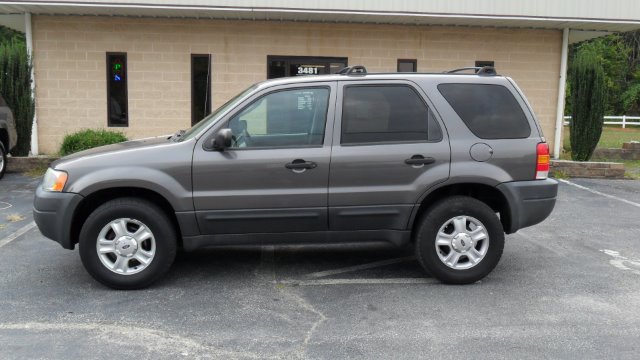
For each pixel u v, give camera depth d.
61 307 4.77
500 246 5.33
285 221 5.18
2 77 11.84
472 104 5.36
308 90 5.25
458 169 5.23
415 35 13.78
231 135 4.98
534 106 14.30
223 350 4.02
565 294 5.16
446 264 5.32
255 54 13.43
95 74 13.20
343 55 13.67
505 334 4.31
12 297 4.98
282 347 4.07
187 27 13.21
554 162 12.29
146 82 13.31
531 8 12.73
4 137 11.00
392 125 5.27
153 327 4.39
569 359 3.92
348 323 4.50
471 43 13.95
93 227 5.02
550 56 14.17
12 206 8.61
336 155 5.15
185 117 13.48
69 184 5.00
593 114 12.78
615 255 6.43
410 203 5.24
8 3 11.73
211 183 5.06
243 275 5.65
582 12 12.84
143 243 5.15
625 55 48.53
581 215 8.51
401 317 4.62
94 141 11.59
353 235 5.32
